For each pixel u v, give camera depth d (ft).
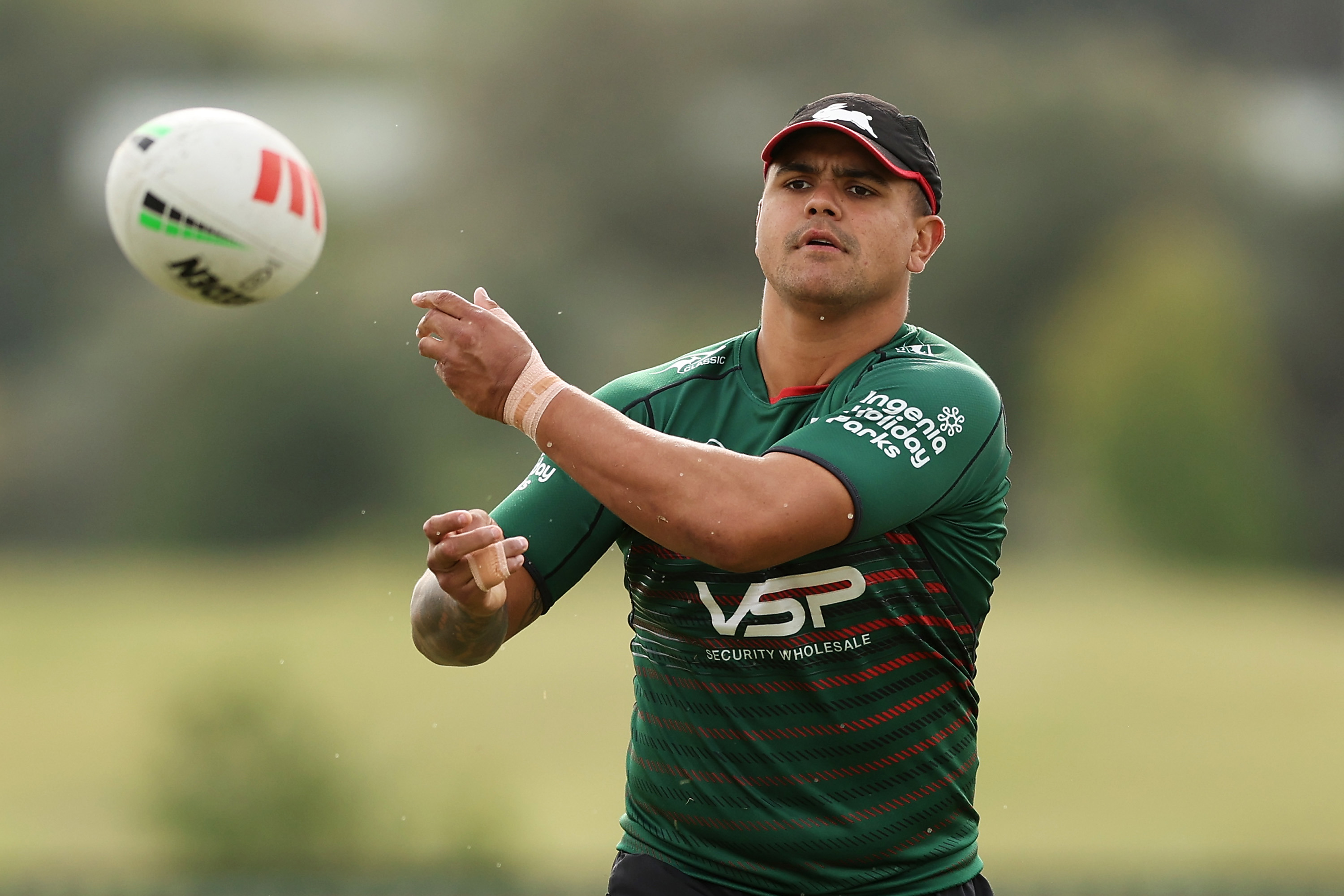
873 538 35.76
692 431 38.83
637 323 501.97
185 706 107.76
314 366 464.65
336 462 466.70
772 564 33.88
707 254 519.19
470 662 39.60
